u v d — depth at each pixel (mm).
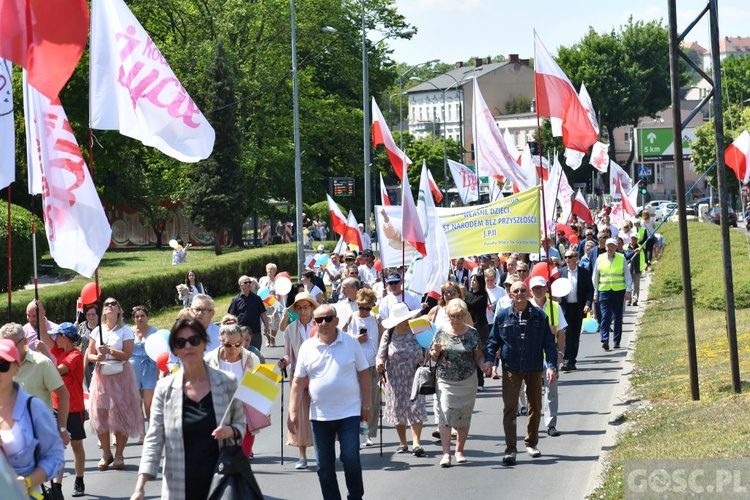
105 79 12891
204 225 65750
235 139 65562
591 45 109812
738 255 31641
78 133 56875
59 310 26562
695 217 80875
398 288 16438
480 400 18297
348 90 79062
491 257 25016
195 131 12938
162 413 8016
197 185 65500
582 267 20656
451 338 13234
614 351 23375
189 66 67000
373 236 63500
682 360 19031
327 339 10727
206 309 13109
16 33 11695
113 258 61500
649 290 34719
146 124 12891
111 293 30984
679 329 23703
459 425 13234
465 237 19016
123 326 13711
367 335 14469
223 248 69875
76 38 11727
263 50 68562
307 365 10688
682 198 15391
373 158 66562
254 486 7980
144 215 74938
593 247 27766
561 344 14891
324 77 77562
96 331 13727
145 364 15297
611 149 110250
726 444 11641
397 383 14016
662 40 109125
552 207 28203
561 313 14953
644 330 24922
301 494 11992
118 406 13562
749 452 11094
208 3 68312
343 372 10641
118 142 59938
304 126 69250
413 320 13766
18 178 48031
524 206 18781
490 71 155375
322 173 74875
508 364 13188
